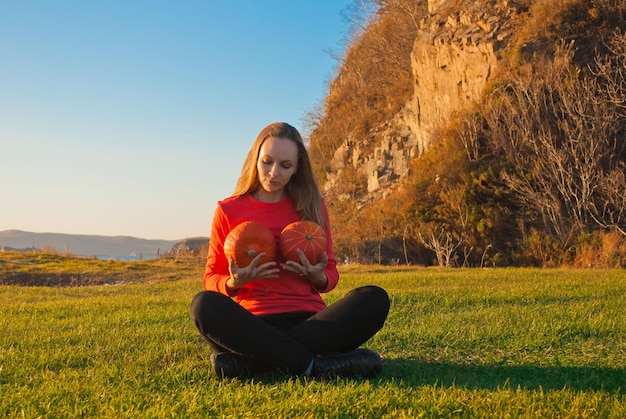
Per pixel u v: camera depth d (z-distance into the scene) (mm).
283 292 3996
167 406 3119
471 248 20578
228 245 3875
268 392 3359
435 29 28062
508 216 21188
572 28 23578
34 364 4352
